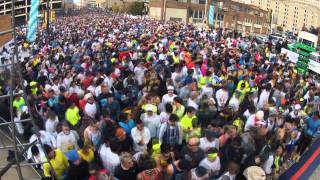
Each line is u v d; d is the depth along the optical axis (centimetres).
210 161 796
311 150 1287
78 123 966
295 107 1327
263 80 1666
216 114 1098
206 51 2094
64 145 808
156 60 1738
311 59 3064
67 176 718
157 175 738
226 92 1273
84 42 2452
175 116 909
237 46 2797
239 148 869
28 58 1614
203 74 1510
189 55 1855
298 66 2336
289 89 1593
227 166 812
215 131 880
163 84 1267
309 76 2084
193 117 962
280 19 17012
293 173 1112
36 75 1404
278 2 16950
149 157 798
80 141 868
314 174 1138
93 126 851
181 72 1448
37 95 1070
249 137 892
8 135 382
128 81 1279
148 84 1253
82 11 10188
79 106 1068
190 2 9350
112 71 1402
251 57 2275
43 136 778
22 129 570
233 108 1141
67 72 1320
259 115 1009
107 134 834
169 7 9206
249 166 860
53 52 1952
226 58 1959
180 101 1027
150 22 5588
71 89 1159
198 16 9506
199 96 1171
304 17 17238
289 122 1098
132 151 858
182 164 777
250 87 1428
